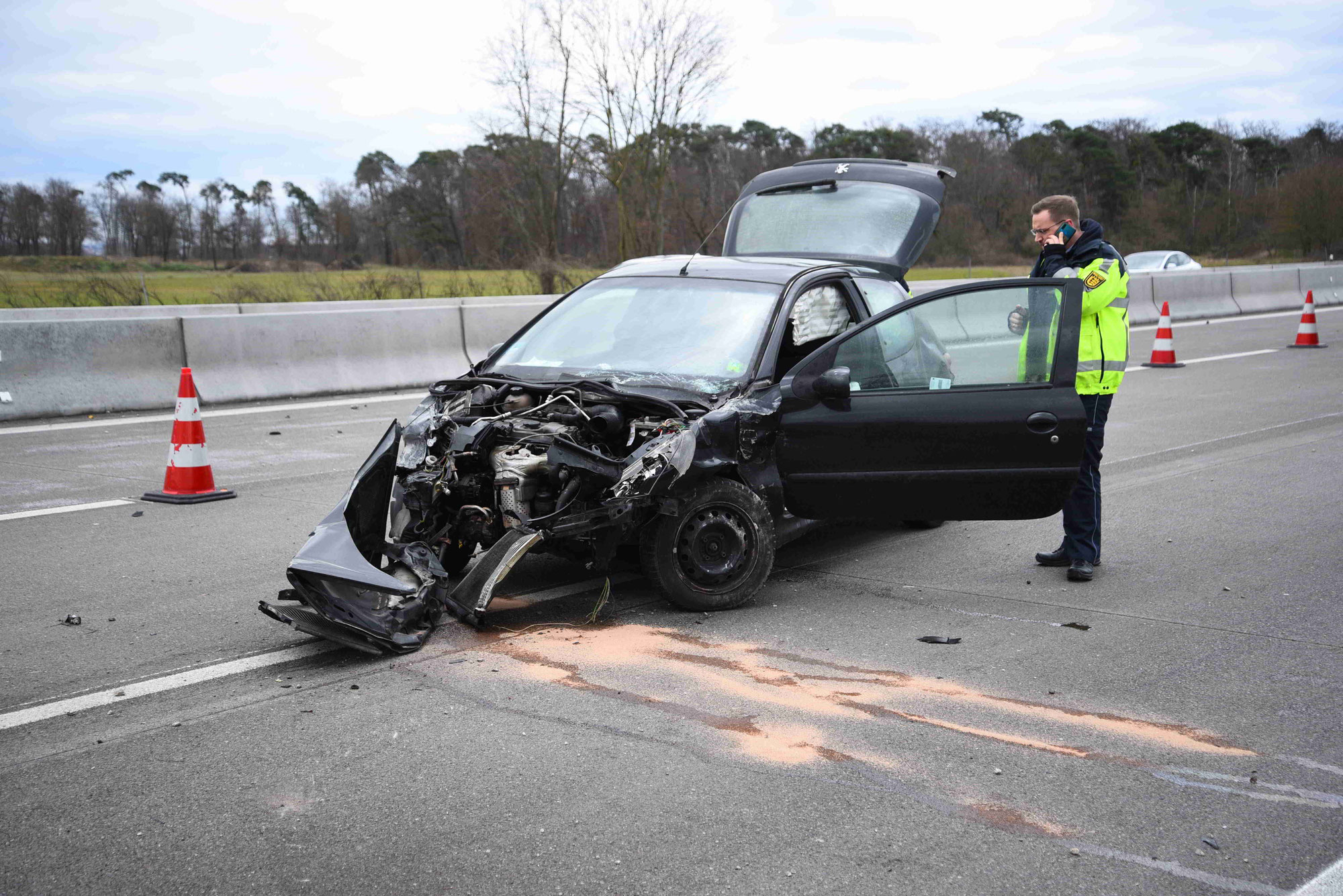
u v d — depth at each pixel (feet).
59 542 20.83
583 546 16.69
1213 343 62.54
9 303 57.52
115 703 13.14
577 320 19.90
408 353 46.47
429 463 16.44
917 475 17.65
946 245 175.32
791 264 20.72
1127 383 45.65
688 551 16.55
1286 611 17.11
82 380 37.04
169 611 16.76
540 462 16.02
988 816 10.57
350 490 15.42
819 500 17.72
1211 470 28.30
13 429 33.91
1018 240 185.68
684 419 16.33
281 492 25.41
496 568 15.72
